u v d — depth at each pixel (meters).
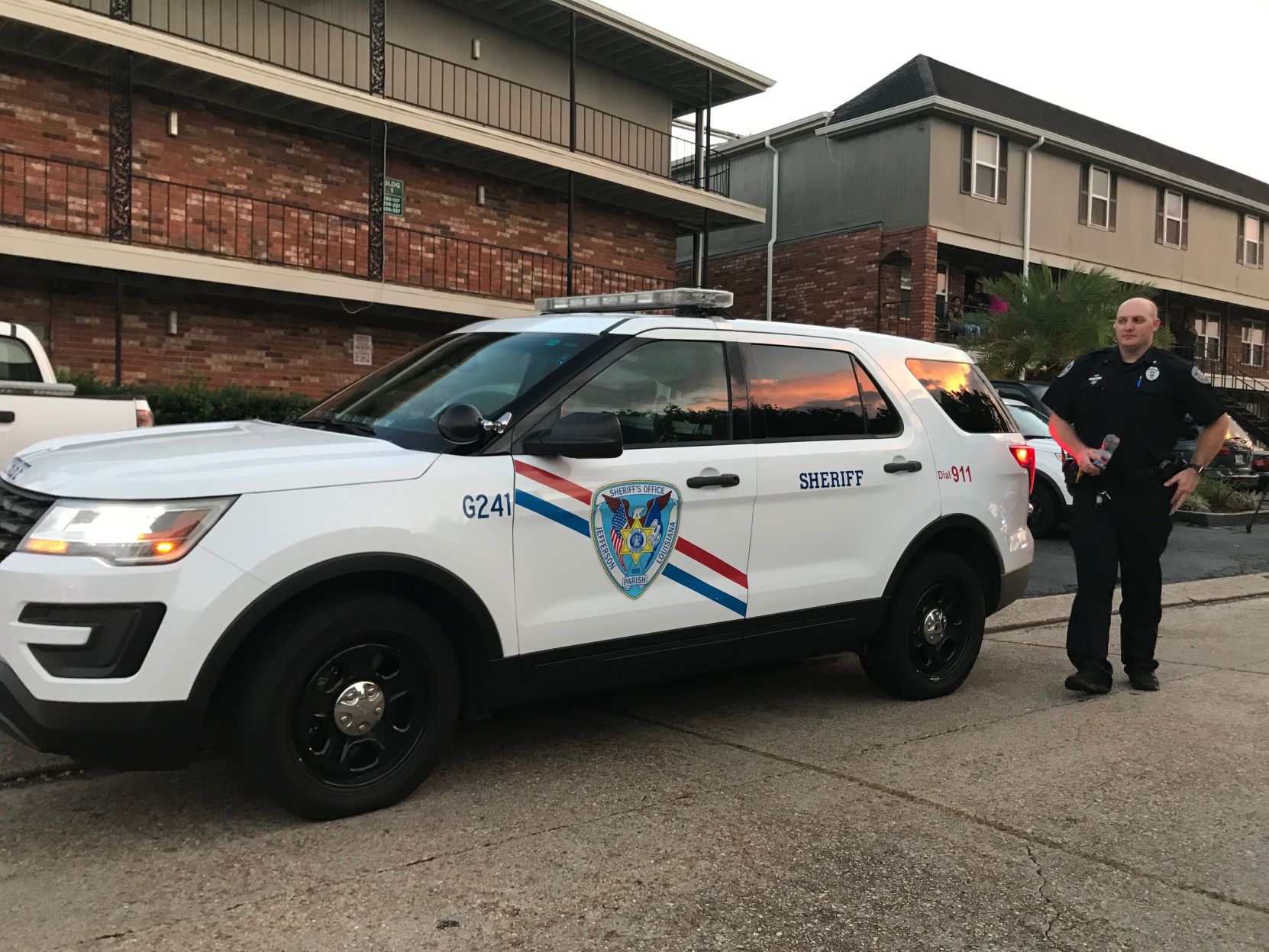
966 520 5.07
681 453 4.05
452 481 3.47
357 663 3.35
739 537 4.21
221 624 3.02
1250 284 30.53
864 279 22.14
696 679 5.46
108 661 2.93
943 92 21.89
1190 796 3.80
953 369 5.36
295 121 14.23
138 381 13.15
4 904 2.81
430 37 15.73
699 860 3.17
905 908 2.90
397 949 2.60
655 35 17.06
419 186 15.76
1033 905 2.93
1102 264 25.41
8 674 2.97
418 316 15.58
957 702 5.09
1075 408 5.32
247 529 3.08
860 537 4.64
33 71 12.06
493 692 3.63
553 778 3.87
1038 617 7.27
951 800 3.72
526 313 15.91
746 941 2.70
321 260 14.62
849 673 5.64
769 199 24.33
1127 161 25.20
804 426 4.52
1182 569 9.80
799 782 3.88
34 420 6.94
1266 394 32.06
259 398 12.20
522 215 17.19
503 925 2.74
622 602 3.87
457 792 3.69
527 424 3.70
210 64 12.23
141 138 12.96
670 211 18.98
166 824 3.36
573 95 16.11
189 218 13.35
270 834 3.29
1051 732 4.58
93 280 12.60
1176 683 5.51
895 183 21.73
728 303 4.40
